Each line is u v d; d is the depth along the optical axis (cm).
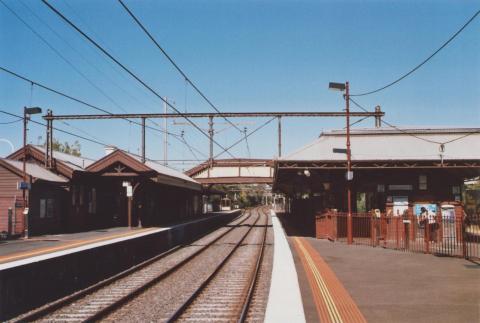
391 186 2525
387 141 2645
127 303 1134
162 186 4019
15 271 1101
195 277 1531
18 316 1048
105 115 3278
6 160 2809
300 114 3241
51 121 3244
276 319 784
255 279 1382
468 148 2528
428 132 2655
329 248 1961
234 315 975
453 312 841
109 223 3759
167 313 1026
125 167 3234
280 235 2653
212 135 3325
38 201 2836
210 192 6862
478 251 1705
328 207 2614
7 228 2759
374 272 1303
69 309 1082
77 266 1440
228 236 3284
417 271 1308
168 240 2609
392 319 797
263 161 5075
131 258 1947
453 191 2469
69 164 3359
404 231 1897
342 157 2519
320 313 845
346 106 2238
